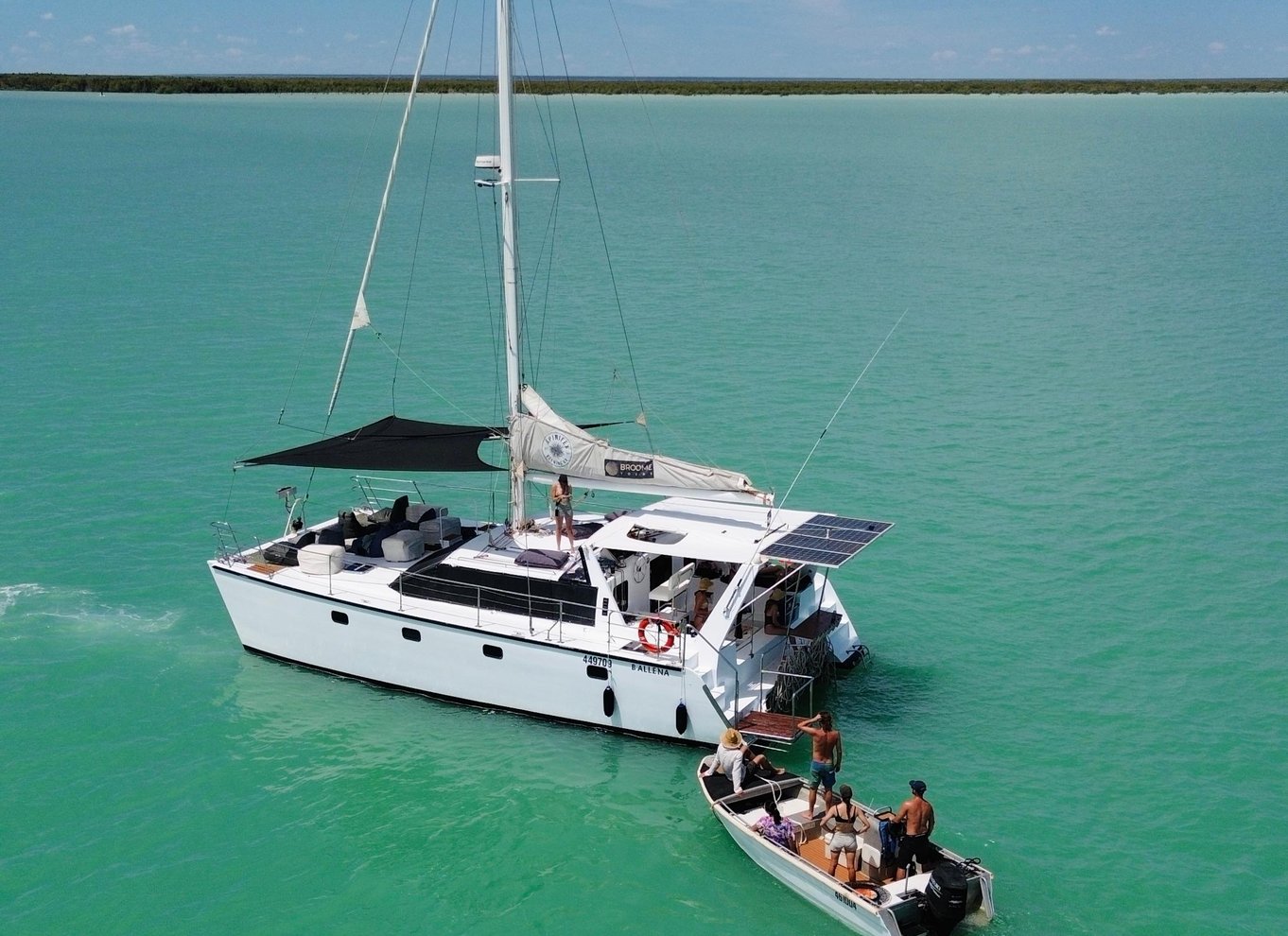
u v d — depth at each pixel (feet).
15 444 122.83
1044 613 88.07
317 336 167.84
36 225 266.36
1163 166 424.87
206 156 453.99
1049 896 58.08
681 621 73.61
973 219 291.17
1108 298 197.16
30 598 90.27
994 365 155.84
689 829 64.85
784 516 77.77
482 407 136.87
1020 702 76.02
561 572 75.00
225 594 81.25
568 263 224.74
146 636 85.10
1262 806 65.10
